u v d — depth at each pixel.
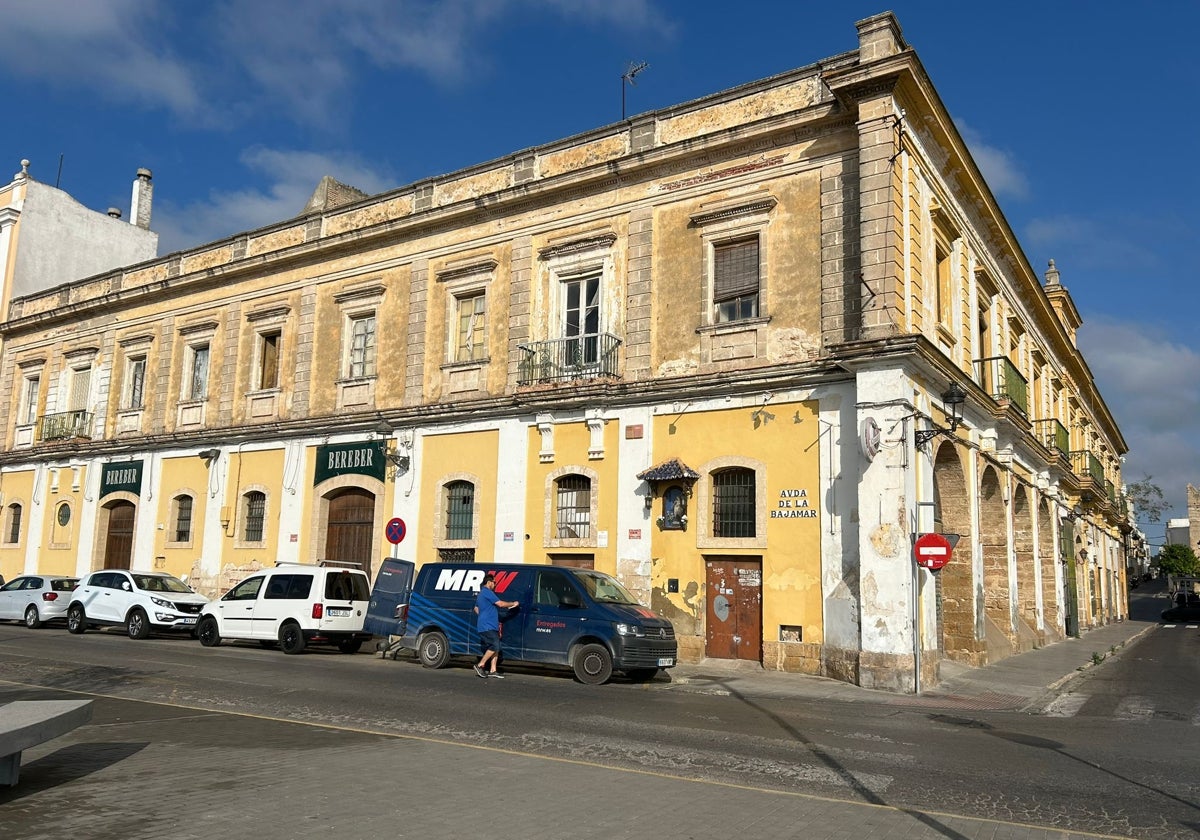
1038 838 6.29
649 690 14.32
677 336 19.38
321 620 19.31
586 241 20.78
